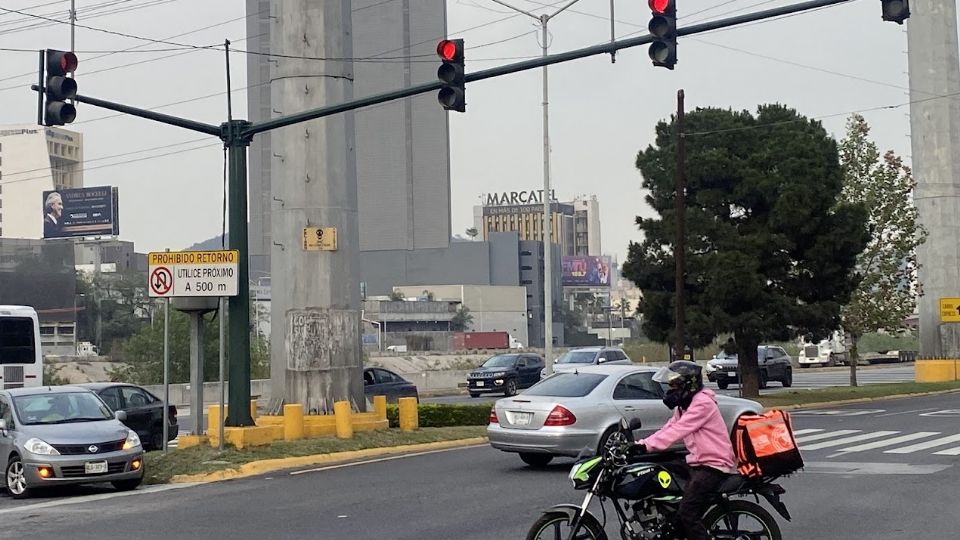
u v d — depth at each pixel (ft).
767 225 130.62
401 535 41.93
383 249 564.30
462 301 529.04
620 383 62.69
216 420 71.67
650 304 134.41
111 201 444.96
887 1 59.11
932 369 175.32
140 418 84.23
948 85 176.96
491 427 63.05
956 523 42.37
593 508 47.55
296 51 81.76
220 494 56.34
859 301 155.84
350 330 82.38
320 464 69.41
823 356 282.97
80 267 469.98
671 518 30.89
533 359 170.91
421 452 76.59
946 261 176.45
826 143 135.33
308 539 41.81
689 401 31.12
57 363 262.47
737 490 30.68
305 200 81.35
